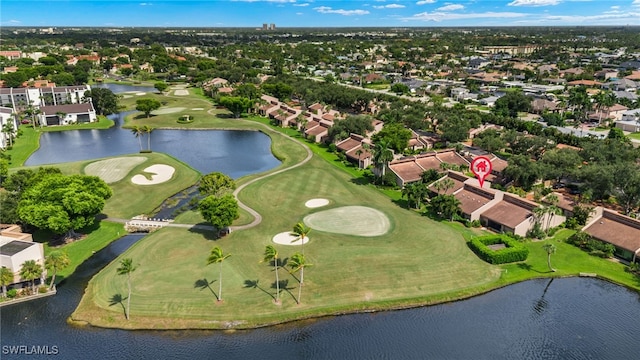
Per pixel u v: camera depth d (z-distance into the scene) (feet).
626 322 250.37
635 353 227.61
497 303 264.11
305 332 236.43
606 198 411.95
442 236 335.26
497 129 631.97
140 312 245.24
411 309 256.32
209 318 241.35
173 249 311.88
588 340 236.02
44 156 561.02
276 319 242.17
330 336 233.96
